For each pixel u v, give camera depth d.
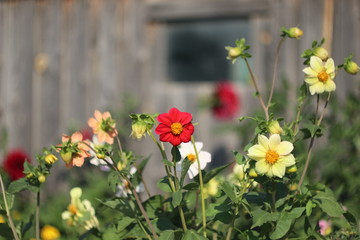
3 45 7.13
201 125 6.48
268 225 2.16
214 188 2.53
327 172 4.38
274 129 2.03
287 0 6.24
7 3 7.12
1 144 6.80
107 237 2.45
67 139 2.13
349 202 3.93
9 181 2.35
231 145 6.38
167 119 2.01
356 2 6.01
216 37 6.60
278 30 6.27
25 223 2.55
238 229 2.13
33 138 7.03
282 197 2.17
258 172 1.99
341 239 2.55
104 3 6.82
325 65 2.17
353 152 4.66
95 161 2.36
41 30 7.01
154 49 6.73
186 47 6.69
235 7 6.43
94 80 6.84
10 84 7.11
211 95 6.41
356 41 6.00
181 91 6.65
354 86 5.87
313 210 2.50
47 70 6.99
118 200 2.27
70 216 2.63
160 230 2.22
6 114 7.12
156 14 6.68
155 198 2.31
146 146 6.51
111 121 2.29
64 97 6.93
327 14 6.10
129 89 6.75
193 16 6.56
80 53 6.88
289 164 1.97
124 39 6.78
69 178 6.24
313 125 2.18
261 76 6.34
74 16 6.90
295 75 6.18
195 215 2.36
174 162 2.05
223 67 6.56
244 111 6.36
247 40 6.46
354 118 4.93
